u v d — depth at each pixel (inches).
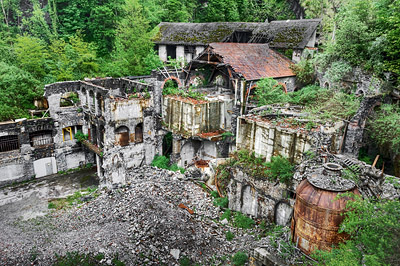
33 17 1866.4
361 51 1139.3
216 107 1187.9
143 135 1242.6
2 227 897.5
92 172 1328.7
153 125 1263.5
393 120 847.1
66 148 1318.9
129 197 909.8
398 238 401.7
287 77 1353.3
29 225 893.2
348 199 520.4
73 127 1331.2
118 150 1184.8
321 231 531.8
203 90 1417.3
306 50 1435.8
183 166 1261.1
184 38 1892.2
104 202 937.5
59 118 1272.1
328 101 1048.2
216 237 767.1
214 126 1204.5
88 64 1658.5
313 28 1482.5
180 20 2301.9
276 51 1513.3
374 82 1045.8
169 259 674.8
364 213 447.2
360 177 648.4
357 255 432.5
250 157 837.2
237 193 867.4
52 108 1250.0
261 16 2129.7
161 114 1301.7
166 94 1259.8
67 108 1286.9
